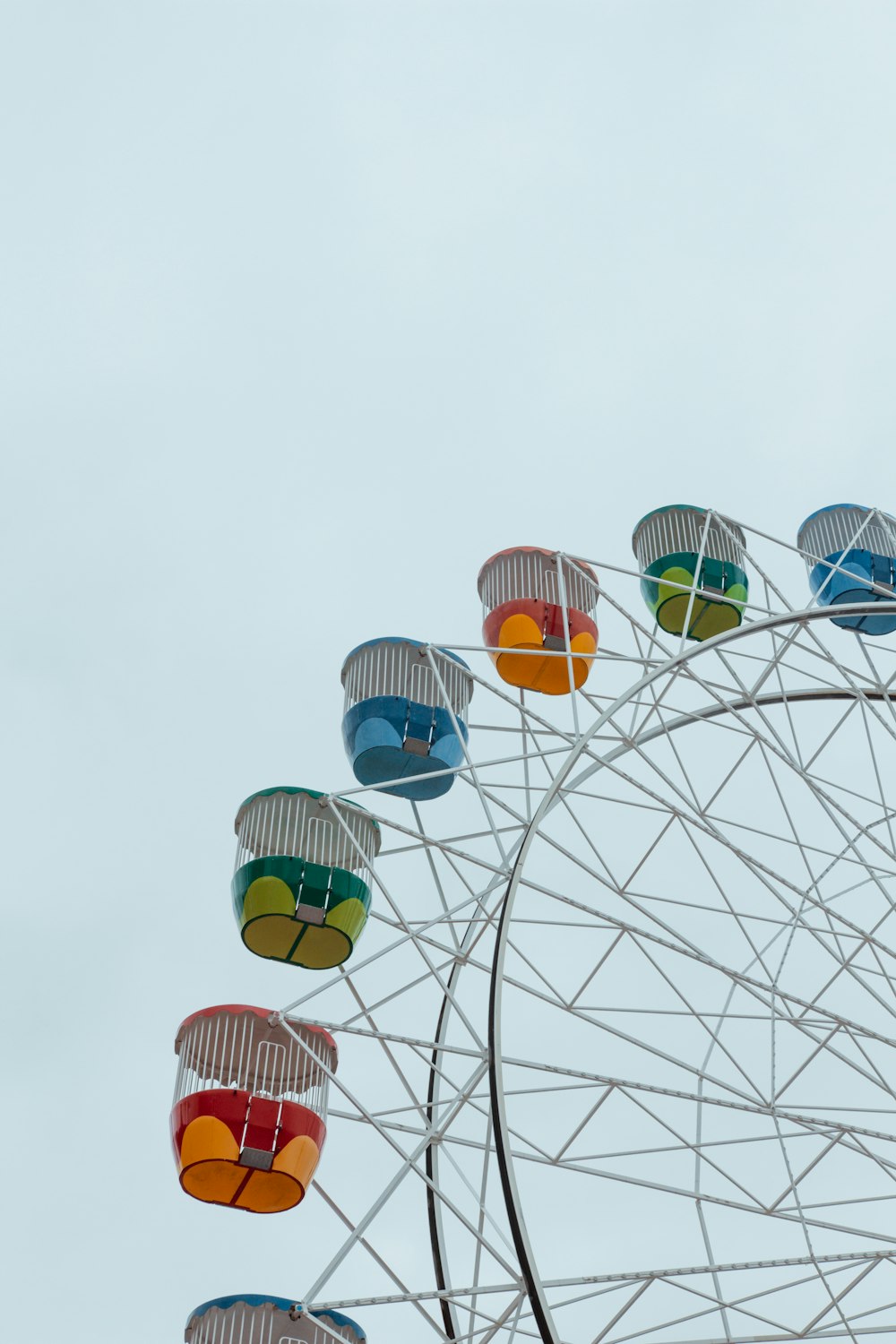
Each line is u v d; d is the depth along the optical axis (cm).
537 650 2184
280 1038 1877
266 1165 1752
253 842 1992
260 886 1922
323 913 1917
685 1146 1686
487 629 2317
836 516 2494
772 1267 1558
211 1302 1753
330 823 2014
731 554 2453
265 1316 1742
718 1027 1909
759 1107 1684
